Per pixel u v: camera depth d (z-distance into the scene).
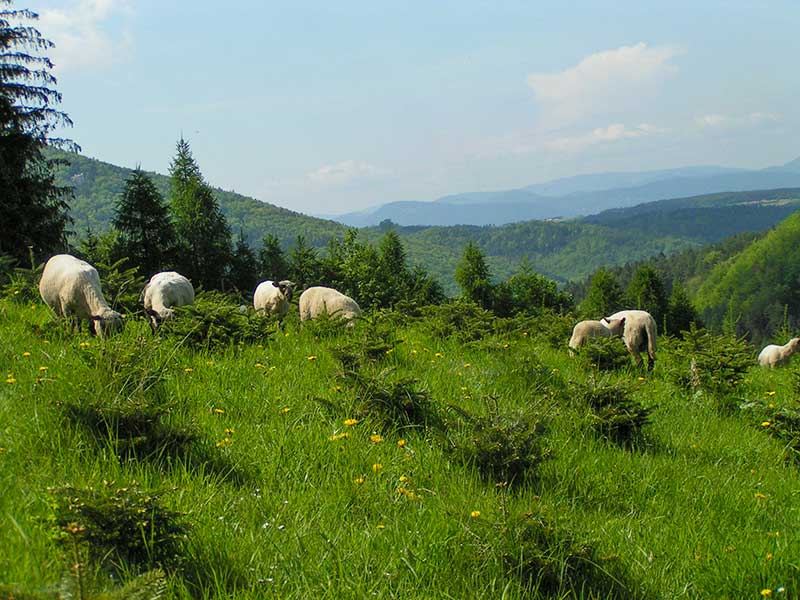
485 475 6.21
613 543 5.12
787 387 13.09
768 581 4.52
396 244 70.31
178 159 58.28
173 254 47.25
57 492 3.78
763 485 7.45
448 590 4.05
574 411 8.40
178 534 3.90
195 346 9.21
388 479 5.75
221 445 5.74
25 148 27.59
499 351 11.41
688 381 11.75
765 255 163.38
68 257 10.61
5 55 28.11
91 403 5.41
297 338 11.27
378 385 7.32
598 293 79.25
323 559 4.07
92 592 2.87
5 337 8.09
